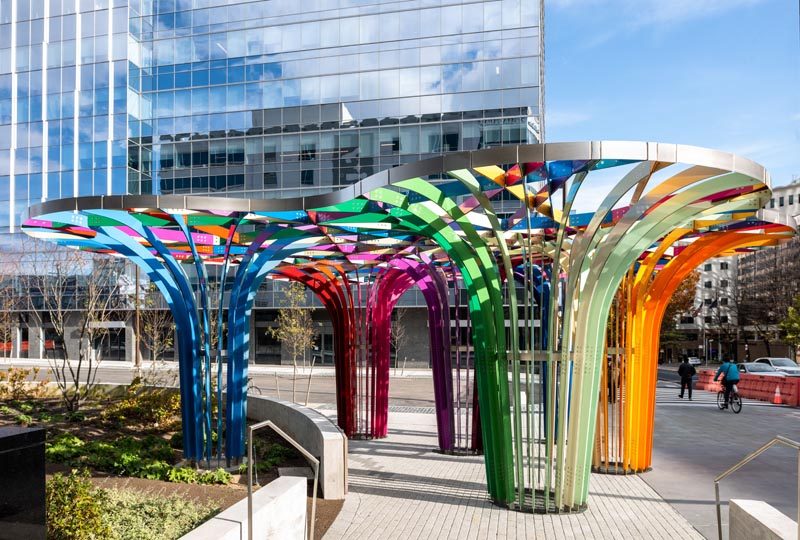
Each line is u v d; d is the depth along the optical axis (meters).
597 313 8.83
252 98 40.28
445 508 9.16
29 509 4.69
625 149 6.90
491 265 9.05
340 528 8.20
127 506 7.17
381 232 11.29
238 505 6.32
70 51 43.34
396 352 39.38
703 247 11.56
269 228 11.24
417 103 37.56
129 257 11.73
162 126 41.75
